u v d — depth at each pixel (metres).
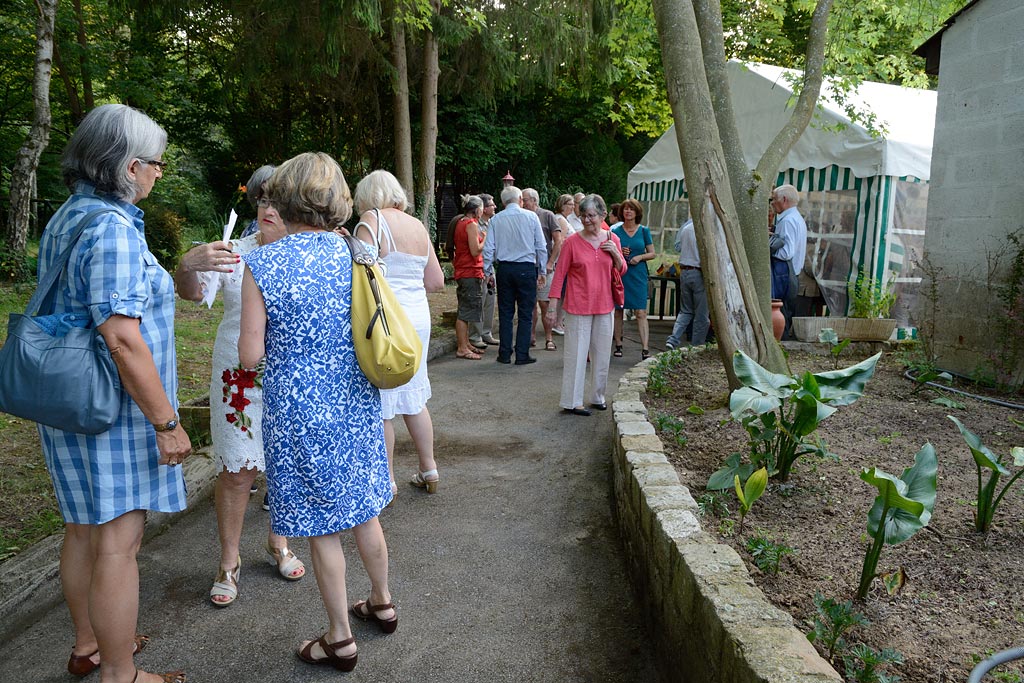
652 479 3.56
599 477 4.97
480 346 9.53
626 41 10.13
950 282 6.83
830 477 3.93
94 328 2.30
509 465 5.20
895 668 2.34
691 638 2.56
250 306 2.54
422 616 3.24
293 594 3.41
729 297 5.27
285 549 3.56
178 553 3.77
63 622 3.13
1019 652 2.14
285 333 2.57
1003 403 5.62
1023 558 3.08
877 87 10.68
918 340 7.37
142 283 2.30
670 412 5.29
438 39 18.22
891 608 2.71
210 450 4.73
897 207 9.13
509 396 7.12
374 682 2.76
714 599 2.41
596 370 6.55
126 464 2.42
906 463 4.18
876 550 2.67
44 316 2.27
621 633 3.13
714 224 5.23
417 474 4.80
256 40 17.28
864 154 9.09
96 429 2.28
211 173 24.22
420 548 3.90
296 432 2.59
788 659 2.06
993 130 6.36
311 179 2.65
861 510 3.52
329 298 2.60
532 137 25.72
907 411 5.35
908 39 12.20
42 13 11.86
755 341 5.31
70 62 19.19
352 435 2.69
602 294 6.31
